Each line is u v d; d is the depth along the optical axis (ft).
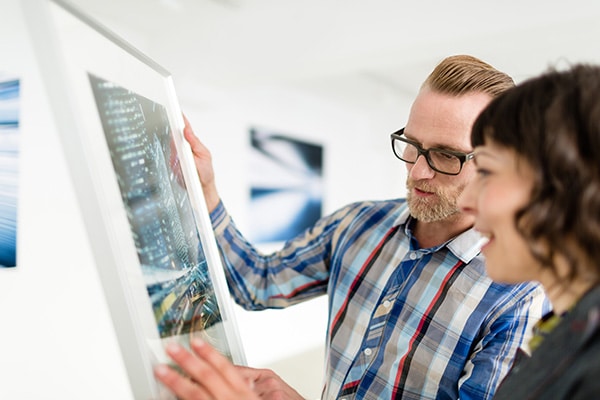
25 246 3.59
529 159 1.42
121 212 1.70
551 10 8.49
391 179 22.41
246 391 1.63
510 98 1.53
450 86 2.87
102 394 4.13
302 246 3.89
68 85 1.49
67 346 3.89
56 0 1.56
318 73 12.14
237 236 3.65
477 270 3.07
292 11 9.80
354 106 19.99
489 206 1.51
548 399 1.38
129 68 2.16
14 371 3.65
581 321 1.33
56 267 3.78
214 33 10.80
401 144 3.37
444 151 2.82
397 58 10.63
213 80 13.16
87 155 1.51
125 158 1.87
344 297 3.48
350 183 20.63
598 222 1.29
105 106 1.77
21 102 3.46
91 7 9.49
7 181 3.42
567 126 1.34
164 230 2.17
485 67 3.03
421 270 3.20
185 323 2.18
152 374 1.60
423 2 9.36
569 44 10.11
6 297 3.56
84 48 1.70
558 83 1.42
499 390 1.74
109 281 1.52
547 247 1.42
